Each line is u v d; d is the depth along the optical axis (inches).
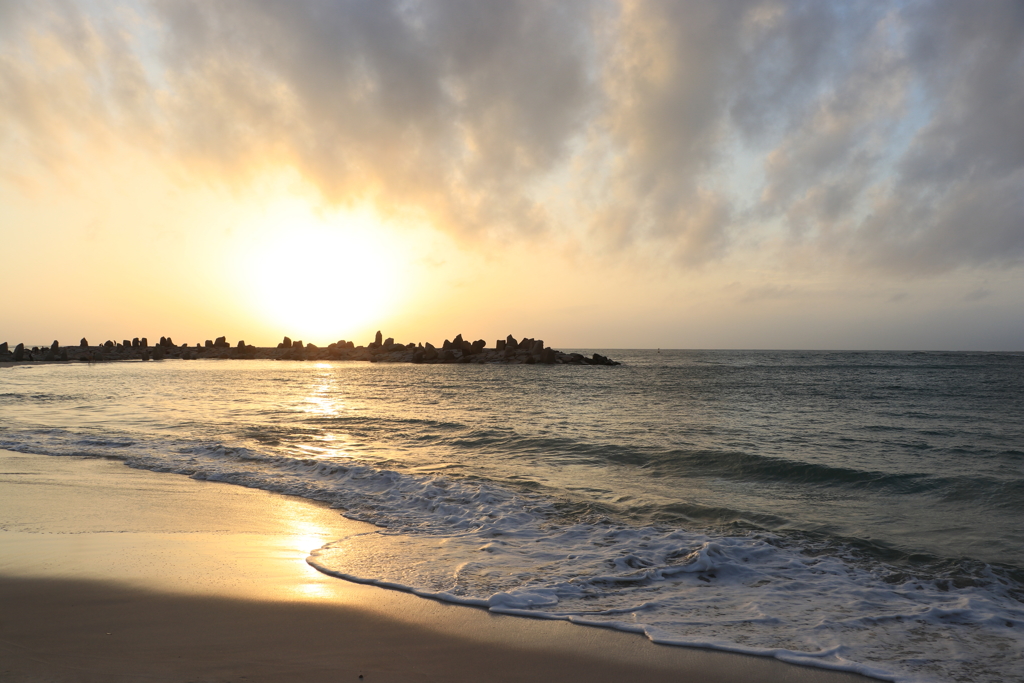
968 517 383.9
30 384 1852.9
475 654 187.2
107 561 265.6
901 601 248.1
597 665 182.2
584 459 592.7
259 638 191.8
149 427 803.4
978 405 1194.0
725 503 419.2
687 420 927.7
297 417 965.8
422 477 493.0
